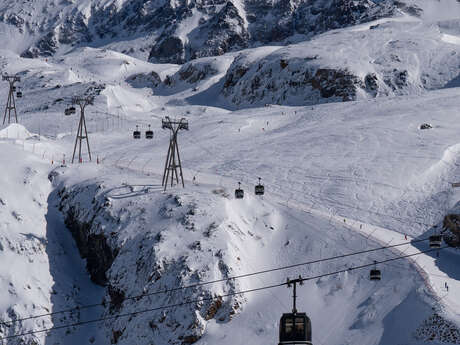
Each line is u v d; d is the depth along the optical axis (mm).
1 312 72750
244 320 67188
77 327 75375
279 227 82688
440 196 88000
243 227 81062
